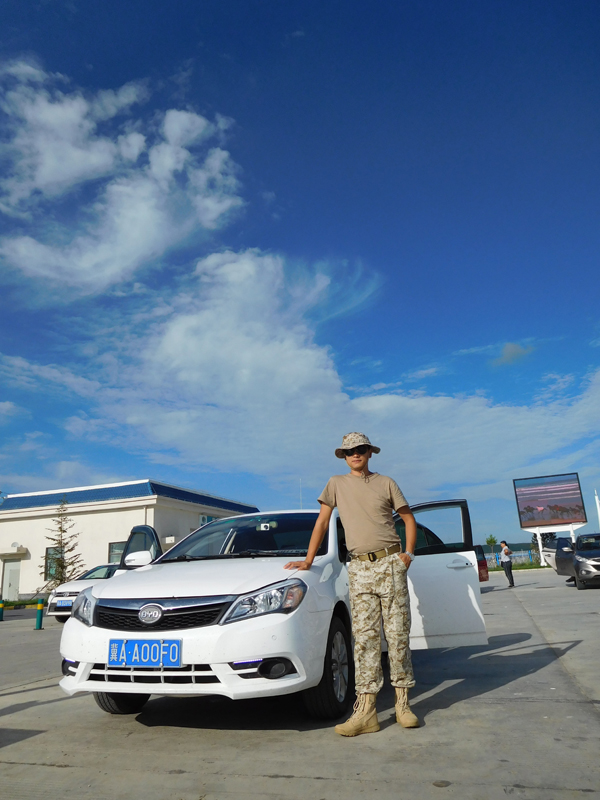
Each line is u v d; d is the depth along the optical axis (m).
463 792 2.78
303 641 3.69
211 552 4.98
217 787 2.96
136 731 3.99
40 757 3.52
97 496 28.23
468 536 5.29
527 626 8.70
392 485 4.11
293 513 5.45
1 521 28.92
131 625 3.74
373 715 3.77
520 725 3.76
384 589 3.94
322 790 2.86
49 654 8.88
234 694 3.48
